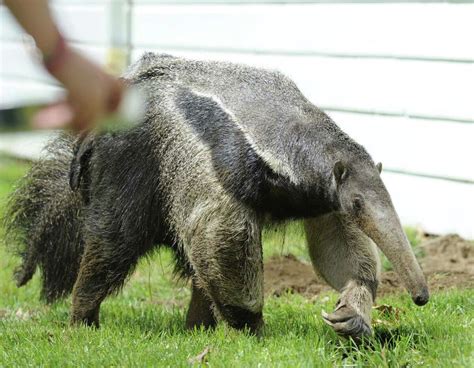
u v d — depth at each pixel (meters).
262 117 14.72
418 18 26.14
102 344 14.20
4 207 20.17
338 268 14.92
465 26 24.97
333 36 28.48
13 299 22.39
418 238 25.42
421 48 26.14
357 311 13.73
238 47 31.61
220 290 15.18
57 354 13.69
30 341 15.12
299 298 19.50
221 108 15.07
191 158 15.27
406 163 26.94
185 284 18.19
